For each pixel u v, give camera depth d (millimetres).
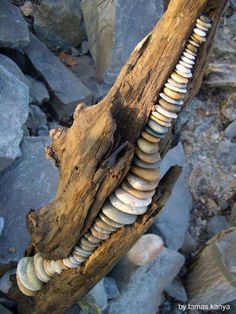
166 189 486
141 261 752
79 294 605
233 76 1069
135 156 453
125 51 916
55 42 975
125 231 493
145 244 758
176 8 412
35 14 948
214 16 432
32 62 893
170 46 422
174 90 430
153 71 430
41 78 894
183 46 423
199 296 881
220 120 1075
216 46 1077
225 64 1073
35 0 991
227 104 1068
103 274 574
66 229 507
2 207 692
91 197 468
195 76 459
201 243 958
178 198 929
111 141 435
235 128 1042
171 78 431
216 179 1018
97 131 439
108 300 763
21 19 871
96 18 934
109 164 439
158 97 437
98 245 520
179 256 812
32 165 736
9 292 662
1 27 836
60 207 502
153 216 493
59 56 976
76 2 957
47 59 913
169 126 450
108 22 900
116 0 879
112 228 491
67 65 969
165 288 873
